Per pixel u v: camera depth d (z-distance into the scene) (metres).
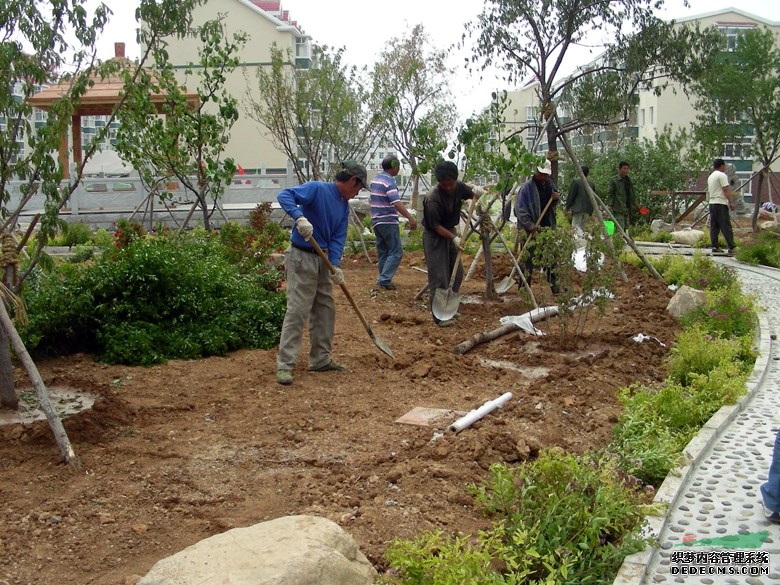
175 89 11.98
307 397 6.57
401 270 13.79
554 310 9.59
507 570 3.78
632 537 3.95
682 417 6.08
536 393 6.68
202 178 12.18
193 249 10.02
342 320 9.59
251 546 3.26
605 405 6.57
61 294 7.88
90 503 4.51
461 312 10.05
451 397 6.62
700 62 17.50
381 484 4.77
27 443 5.38
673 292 11.77
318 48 19.17
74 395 6.53
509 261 13.52
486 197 10.79
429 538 3.64
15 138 5.91
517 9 16.56
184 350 7.79
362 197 26.86
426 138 11.24
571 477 4.27
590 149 30.67
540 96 17.20
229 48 12.14
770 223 26.55
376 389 6.86
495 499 4.30
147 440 5.54
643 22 16.77
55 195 5.90
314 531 3.39
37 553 3.92
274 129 21.05
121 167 25.77
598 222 9.04
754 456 5.46
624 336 8.66
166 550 3.98
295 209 6.88
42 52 5.92
